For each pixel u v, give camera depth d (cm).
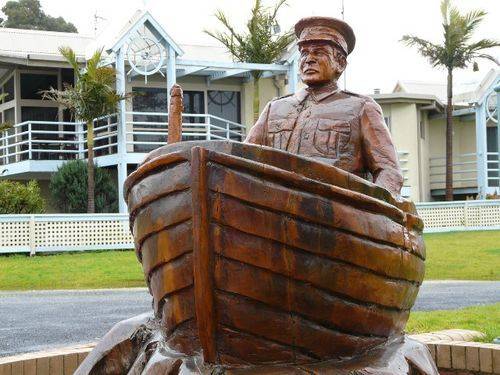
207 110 2977
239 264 351
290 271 354
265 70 2697
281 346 366
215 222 349
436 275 1617
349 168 450
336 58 469
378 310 387
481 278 1574
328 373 364
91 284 1496
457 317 928
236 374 357
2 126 2259
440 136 3688
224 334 360
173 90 442
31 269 1691
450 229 2725
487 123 3638
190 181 351
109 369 447
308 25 470
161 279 378
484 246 2134
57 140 2864
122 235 2131
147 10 2478
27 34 3033
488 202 2802
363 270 372
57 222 2048
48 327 1008
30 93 2909
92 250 2088
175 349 389
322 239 357
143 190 377
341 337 376
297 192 351
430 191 3641
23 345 878
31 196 2208
